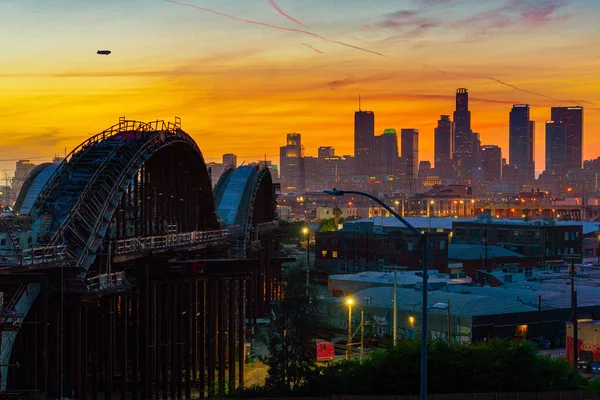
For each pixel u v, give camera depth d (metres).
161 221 104.50
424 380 46.94
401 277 152.75
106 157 82.31
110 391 78.19
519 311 119.44
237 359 106.94
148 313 84.94
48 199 76.69
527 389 72.25
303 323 75.94
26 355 70.12
